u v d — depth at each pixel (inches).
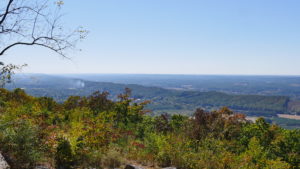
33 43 269.9
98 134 302.7
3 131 243.4
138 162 303.9
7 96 501.7
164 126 504.1
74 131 291.9
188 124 505.7
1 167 196.1
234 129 477.4
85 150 270.5
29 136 240.8
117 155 295.6
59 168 237.8
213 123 490.9
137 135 459.2
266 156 378.0
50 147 250.8
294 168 379.2
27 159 226.4
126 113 533.6
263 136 438.6
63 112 477.7
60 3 271.6
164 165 307.1
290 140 406.0
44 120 372.5
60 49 276.2
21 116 318.0
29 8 264.4
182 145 355.3
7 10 254.1
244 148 421.7
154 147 338.3
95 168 253.0
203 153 344.8
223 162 327.3
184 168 306.2
